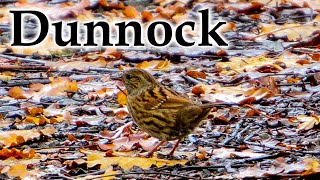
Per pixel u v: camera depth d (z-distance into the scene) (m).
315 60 16.58
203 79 15.38
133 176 10.70
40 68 16.44
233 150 11.54
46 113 13.45
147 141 11.83
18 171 10.91
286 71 15.66
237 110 13.15
